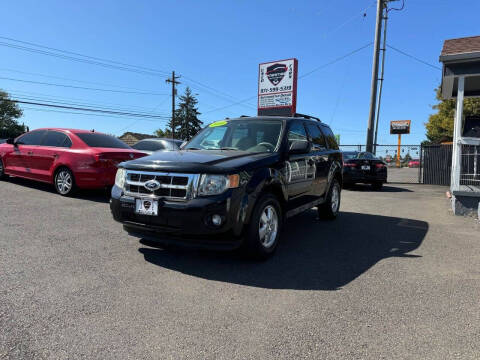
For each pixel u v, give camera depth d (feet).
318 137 19.81
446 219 22.33
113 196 12.93
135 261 12.47
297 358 7.04
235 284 10.78
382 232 18.43
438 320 8.76
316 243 16.01
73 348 7.15
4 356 6.79
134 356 6.95
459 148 24.29
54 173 24.59
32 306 8.84
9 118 192.75
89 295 9.60
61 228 16.28
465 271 12.43
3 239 14.21
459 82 26.43
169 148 34.17
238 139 16.29
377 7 51.78
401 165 78.69
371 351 7.34
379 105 67.46
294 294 10.17
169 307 9.09
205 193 11.41
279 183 13.79
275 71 51.96
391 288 10.78
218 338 7.69
